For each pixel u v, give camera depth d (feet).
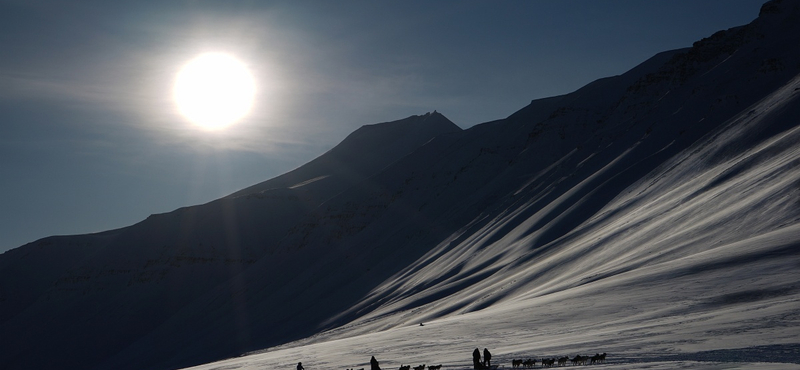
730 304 126.93
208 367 240.12
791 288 126.41
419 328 199.93
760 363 78.69
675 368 80.02
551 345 116.57
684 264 171.42
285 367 156.46
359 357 148.87
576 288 193.88
